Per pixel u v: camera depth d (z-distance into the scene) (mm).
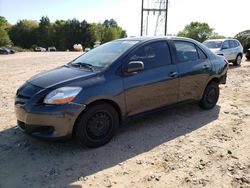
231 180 3617
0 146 4543
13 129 5238
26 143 4656
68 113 4070
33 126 4172
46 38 113000
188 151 4418
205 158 4195
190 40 6000
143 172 3809
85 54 5633
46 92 4125
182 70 5531
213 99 6578
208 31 104375
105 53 5141
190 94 5828
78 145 4586
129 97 4711
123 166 3957
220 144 4680
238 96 8055
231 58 16188
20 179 3639
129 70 4613
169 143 4703
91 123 4355
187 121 5762
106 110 4484
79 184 3535
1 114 6082
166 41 5465
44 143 4656
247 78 11539
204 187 3473
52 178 3660
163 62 5270
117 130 4984
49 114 4016
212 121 5789
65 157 4203
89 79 4375
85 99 4188
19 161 4090
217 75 6379
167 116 6055
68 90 4121
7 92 8398
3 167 3924
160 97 5207
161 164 4016
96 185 3516
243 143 4723
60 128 4082
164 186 3492
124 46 5113
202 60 6074
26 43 114375
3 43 90625
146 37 5473
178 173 3783
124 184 3535
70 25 112938
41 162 4062
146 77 4914
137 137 4922
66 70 4855
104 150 4422
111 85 4469
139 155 4277
